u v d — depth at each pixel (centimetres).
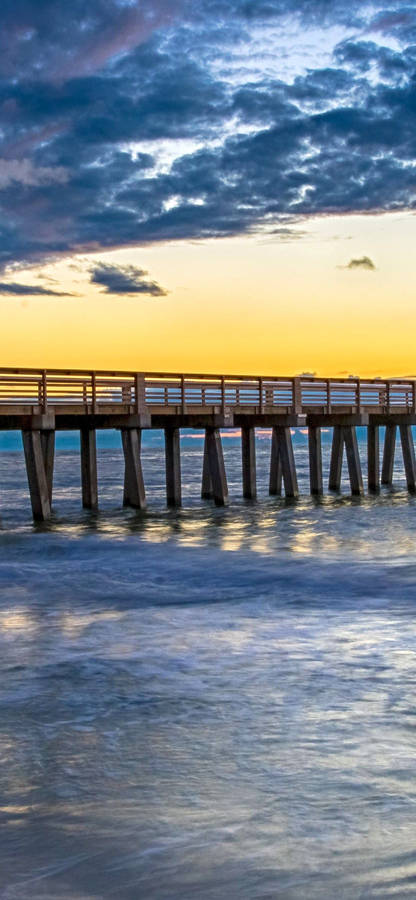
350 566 1452
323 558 1557
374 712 649
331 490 3067
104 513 2372
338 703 675
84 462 2377
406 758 546
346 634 934
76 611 1115
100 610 1121
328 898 365
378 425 2983
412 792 488
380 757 550
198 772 531
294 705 673
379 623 991
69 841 433
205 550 1702
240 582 1337
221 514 2342
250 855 411
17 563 1576
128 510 2411
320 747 572
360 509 2452
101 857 413
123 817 463
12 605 1164
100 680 759
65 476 5334
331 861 402
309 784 505
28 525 2183
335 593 1215
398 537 1869
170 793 497
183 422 2412
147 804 481
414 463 3020
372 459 3036
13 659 843
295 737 595
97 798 493
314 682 739
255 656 841
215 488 2483
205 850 418
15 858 413
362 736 593
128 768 541
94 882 386
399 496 2847
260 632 957
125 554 1667
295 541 1825
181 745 584
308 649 866
